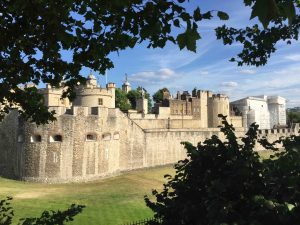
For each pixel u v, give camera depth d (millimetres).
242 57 11211
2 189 38156
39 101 10039
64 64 8938
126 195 36188
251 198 5910
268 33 10188
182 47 4344
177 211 6840
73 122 45344
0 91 9281
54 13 7199
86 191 38688
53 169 44156
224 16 4172
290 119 140750
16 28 7805
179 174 7184
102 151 47688
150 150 56406
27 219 8227
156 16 5426
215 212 5895
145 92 102000
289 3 2578
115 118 50188
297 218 5527
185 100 80875
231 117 91562
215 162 6820
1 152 48344
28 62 8852
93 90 59094
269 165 6273
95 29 7258
